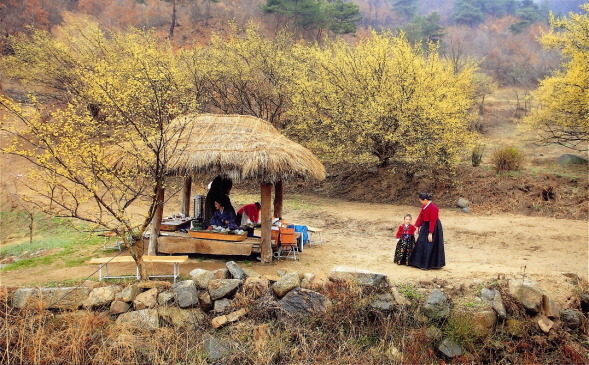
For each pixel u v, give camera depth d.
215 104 20.33
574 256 9.64
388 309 6.83
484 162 18.17
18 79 22.86
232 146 8.33
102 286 6.83
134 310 6.64
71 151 6.73
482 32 58.69
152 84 7.17
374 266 8.48
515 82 42.72
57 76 21.55
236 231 8.87
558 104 14.89
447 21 69.44
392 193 16.69
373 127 15.08
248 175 7.98
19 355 6.05
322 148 16.41
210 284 6.89
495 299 7.00
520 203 14.12
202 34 39.25
